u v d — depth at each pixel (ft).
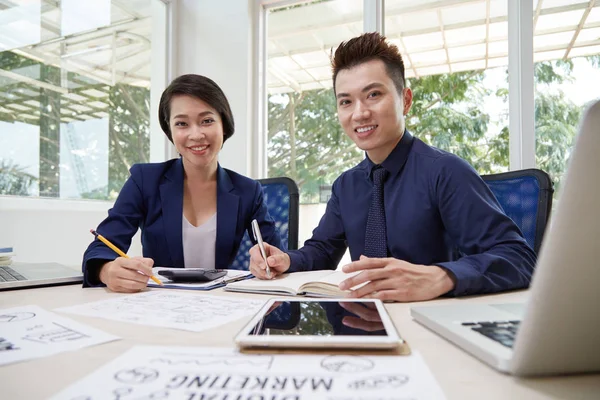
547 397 0.97
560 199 0.90
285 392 0.97
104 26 7.57
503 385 1.04
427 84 7.92
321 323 1.43
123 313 1.88
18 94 6.03
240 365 1.14
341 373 1.08
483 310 1.67
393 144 3.62
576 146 0.87
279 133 9.05
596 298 0.94
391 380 1.03
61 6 6.73
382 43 3.48
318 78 8.78
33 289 2.64
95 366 1.20
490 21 7.55
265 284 2.53
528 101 7.00
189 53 9.09
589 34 6.91
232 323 1.70
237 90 8.68
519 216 4.06
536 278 0.96
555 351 1.01
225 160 8.75
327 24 8.73
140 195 3.98
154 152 8.79
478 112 7.54
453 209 3.21
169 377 1.07
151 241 4.00
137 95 8.32
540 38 7.13
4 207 5.64
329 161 8.63
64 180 6.74
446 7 7.82
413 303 2.10
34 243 5.81
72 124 6.91
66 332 1.55
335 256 4.14
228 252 4.15
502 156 7.34
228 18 8.77
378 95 3.43
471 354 1.26
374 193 3.67
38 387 1.06
